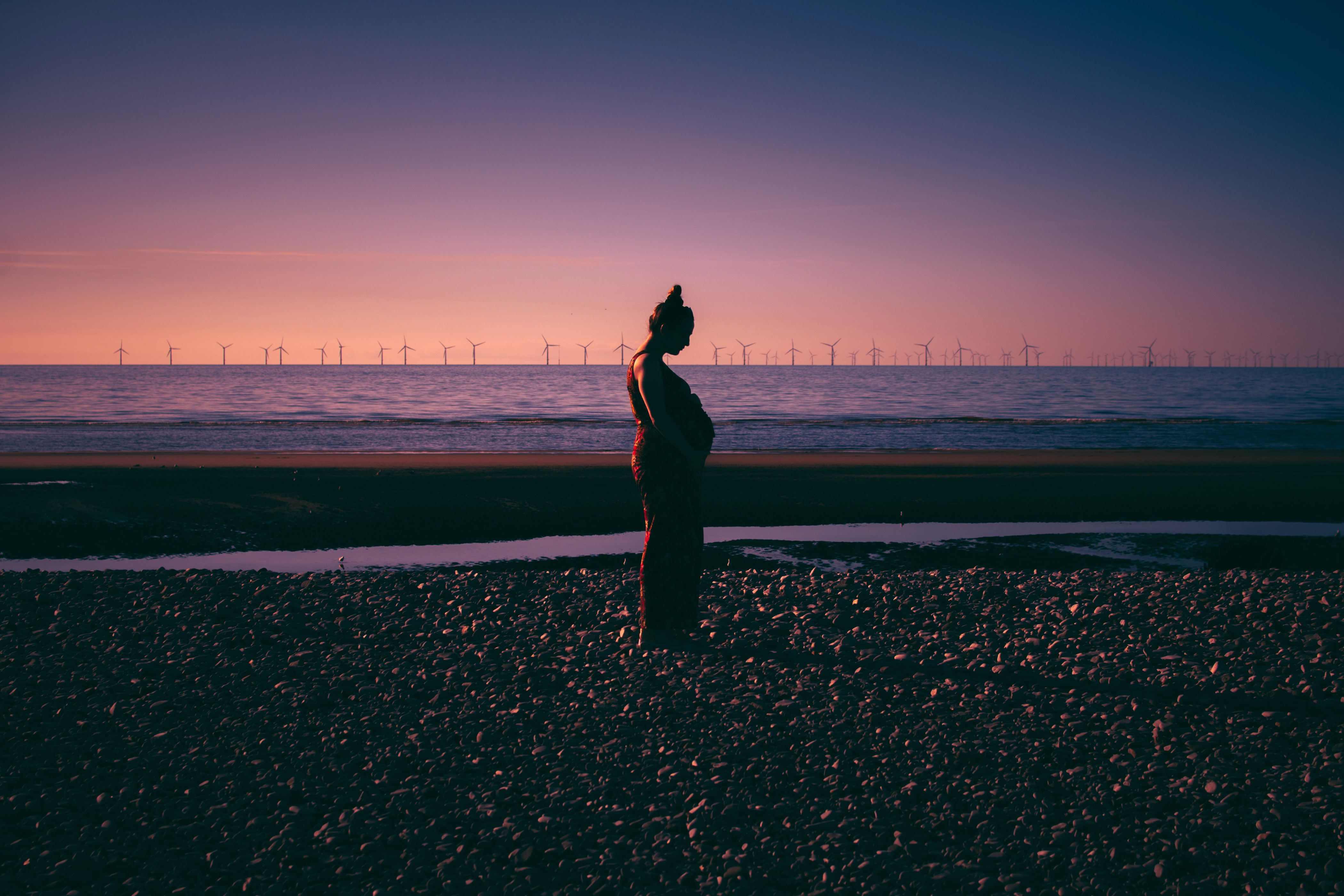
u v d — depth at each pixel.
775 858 2.60
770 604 5.98
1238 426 41.75
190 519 13.77
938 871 2.48
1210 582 6.36
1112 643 4.84
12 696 4.09
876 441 33.28
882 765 3.26
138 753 3.47
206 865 2.62
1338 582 6.32
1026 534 13.05
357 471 20.03
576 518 14.32
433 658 4.73
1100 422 44.22
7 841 2.75
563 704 3.98
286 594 6.22
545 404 69.69
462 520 14.09
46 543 12.28
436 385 117.31
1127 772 3.15
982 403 73.06
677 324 4.62
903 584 6.57
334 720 3.81
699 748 3.45
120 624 5.41
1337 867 2.36
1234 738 3.39
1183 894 2.33
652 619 4.84
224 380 130.38
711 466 22.12
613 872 2.53
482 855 2.65
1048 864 2.52
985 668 4.41
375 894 2.43
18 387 96.38
